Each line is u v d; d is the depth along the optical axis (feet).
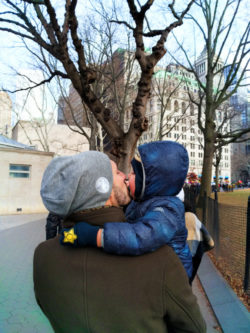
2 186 47.52
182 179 4.42
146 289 3.25
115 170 4.27
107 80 47.01
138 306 3.22
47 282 3.55
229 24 33.12
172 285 3.30
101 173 3.63
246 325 10.05
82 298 3.28
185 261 4.69
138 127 15.94
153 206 4.08
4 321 11.32
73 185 3.44
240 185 205.87
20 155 48.83
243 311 10.99
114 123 16.81
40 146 141.49
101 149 55.16
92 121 45.96
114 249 3.27
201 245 5.86
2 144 58.65
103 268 3.31
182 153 4.43
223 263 17.57
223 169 285.23
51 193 3.61
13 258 20.85
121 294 3.23
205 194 26.27
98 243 3.33
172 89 66.95
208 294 13.66
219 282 14.58
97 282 3.28
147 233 3.39
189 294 3.42
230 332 9.94
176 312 3.32
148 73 15.26
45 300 3.61
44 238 28.55
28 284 15.47
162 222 3.66
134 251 3.29
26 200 49.34
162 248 3.59
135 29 14.93
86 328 3.25
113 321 3.21
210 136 36.29
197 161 255.91
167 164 4.21
